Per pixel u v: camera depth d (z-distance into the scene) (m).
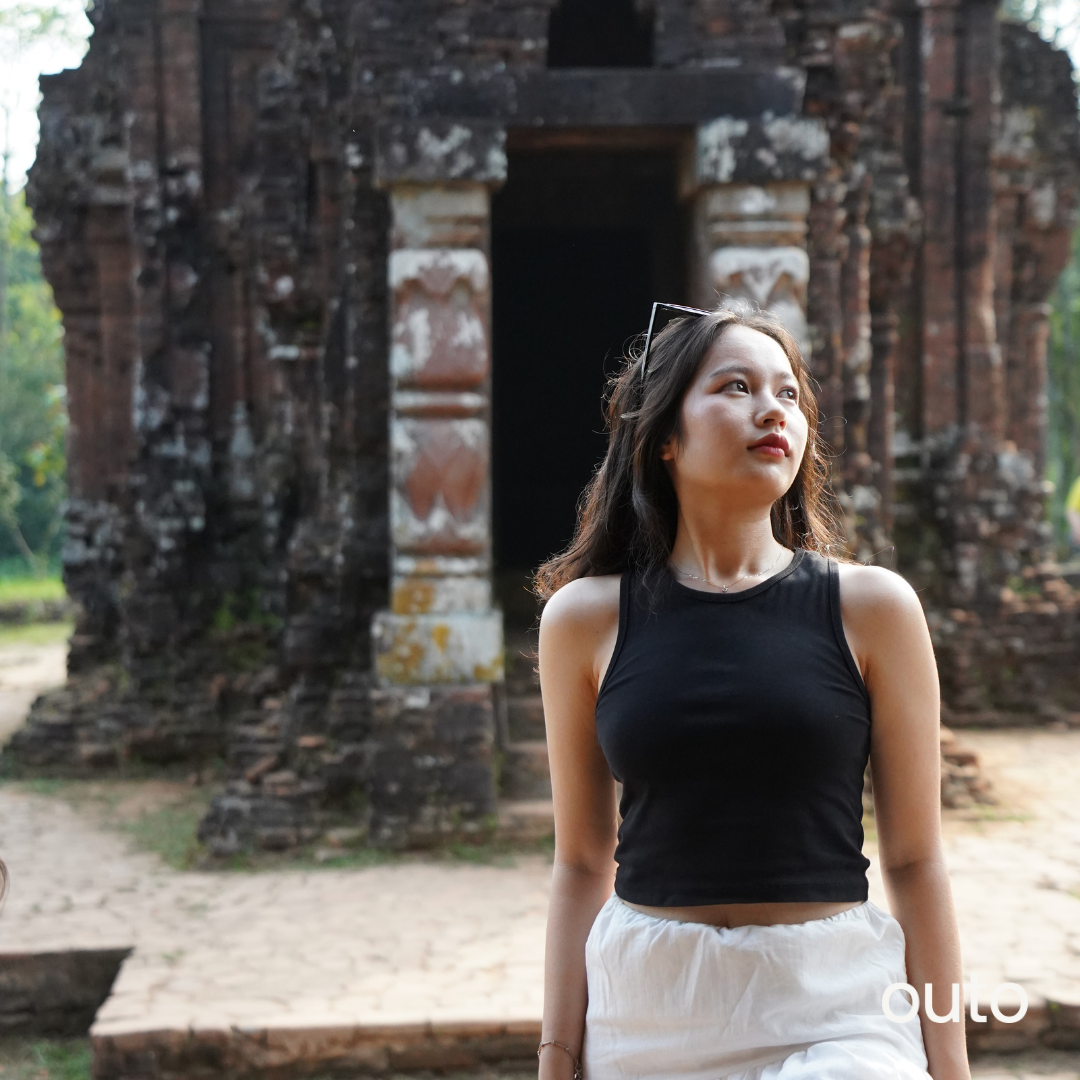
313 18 7.78
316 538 7.64
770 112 6.71
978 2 9.77
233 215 9.26
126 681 9.27
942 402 9.97
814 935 1.62
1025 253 10.80
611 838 1.93
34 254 34.06
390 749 6.65
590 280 12.19
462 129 6.60
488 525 6.89
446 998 4.62
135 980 4.83
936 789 1.75
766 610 1.74
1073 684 9.88
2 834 7.29
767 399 1.77
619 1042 1.70
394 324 6.74
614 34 9.55
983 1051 4.42
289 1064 4.39
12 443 29.16
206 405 9.38
